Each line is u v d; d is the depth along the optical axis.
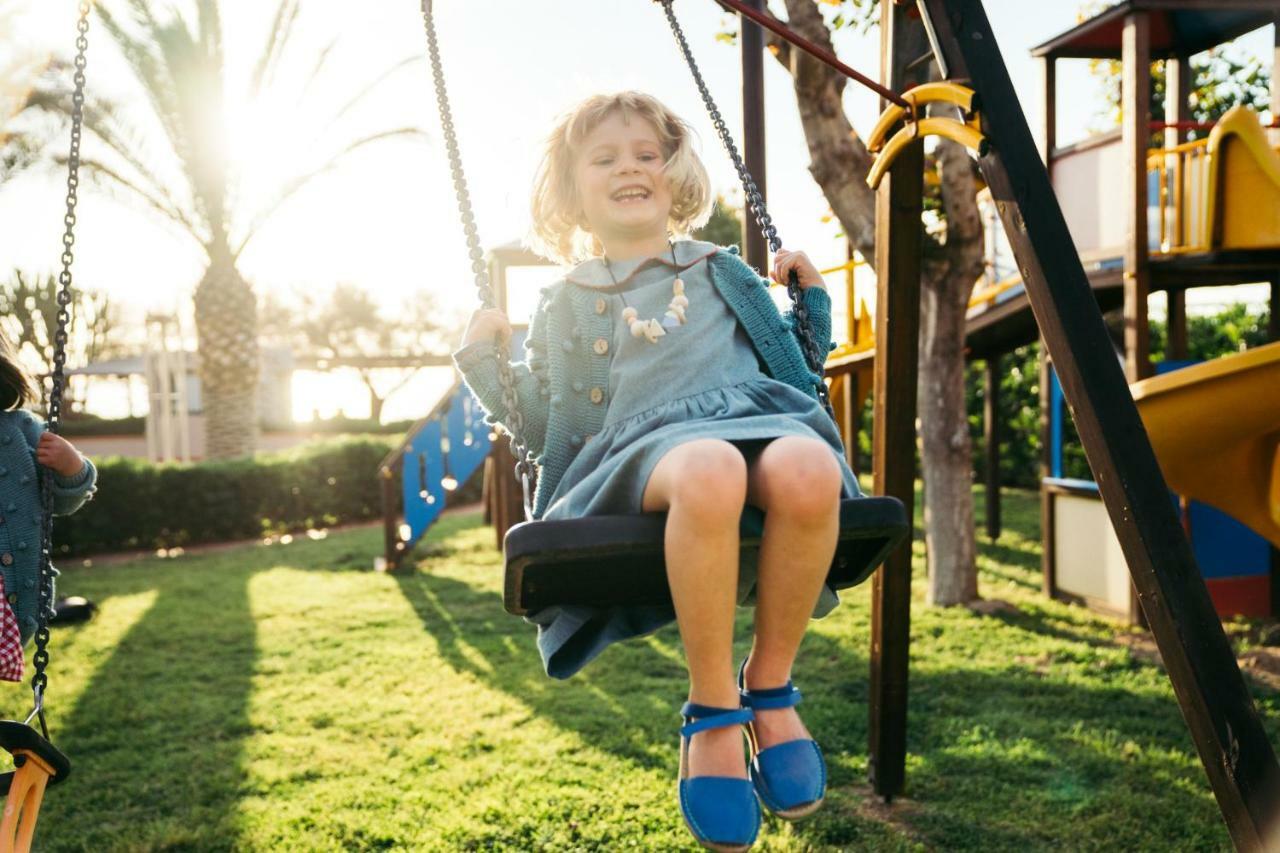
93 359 30.55
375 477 14.12
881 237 3.29
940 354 6.47
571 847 3.13
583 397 1.90
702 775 1.55
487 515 12.86
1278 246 5.08
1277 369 4.13
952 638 5.61
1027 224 2.08
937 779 3.61
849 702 4.51
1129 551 1.91
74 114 2.29
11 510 2.20
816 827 3.24
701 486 1.46
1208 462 4.64
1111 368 1.97
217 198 13.19
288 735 4.30
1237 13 6.26
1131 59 5.57
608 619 1.83
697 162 2.08
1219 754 1.74
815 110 5.70
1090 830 3.17
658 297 1.95
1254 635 5.59
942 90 2.41
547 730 4.24
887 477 3.34
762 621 1.63
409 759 3.96
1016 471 14.22
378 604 7.27
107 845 3.25
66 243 2.26
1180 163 5.69
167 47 11.49
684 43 2.41
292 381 29.03
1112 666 4.99
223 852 3.18
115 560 10.75
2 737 1.92
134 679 5.30
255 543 11.90
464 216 2.02
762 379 1.89
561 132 2.09
